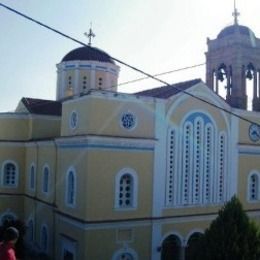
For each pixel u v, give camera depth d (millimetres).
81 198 24203
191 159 27438
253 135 30453
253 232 20531
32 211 32750
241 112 29844
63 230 26578
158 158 25938
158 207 25859
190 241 27250
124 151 24828
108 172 24266
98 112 24141
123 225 24688
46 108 36094
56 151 28297
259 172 30594
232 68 32656
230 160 29125
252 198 30312
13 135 35094
